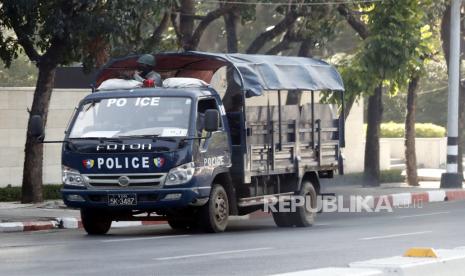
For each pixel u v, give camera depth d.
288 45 62.81
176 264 25.03
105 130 35.81
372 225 41.59
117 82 37.50
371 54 61.19
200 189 35.38
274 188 40.47
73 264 25.27
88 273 23.16
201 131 35.88
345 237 34.12
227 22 64.19
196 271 23.41
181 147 35.06
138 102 36.12
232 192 37.47
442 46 72.62
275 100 40.97
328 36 61.31
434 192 62.06
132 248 30.06
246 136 37.56
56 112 58.94
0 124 56.56
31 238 35.81
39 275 22.86
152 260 26.12
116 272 23.31
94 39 48.72
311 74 42.28
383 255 27.16
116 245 31.33
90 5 47.38
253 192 38.91
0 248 30.66
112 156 35.31
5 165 56.78
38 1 48.47
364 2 61.78
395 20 61.25
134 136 35.38
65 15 47.34
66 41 49.16
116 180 35.28
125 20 46.81
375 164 68.81
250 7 59.62
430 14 67.94
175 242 32.31
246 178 37.62
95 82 40.53
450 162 66.81
